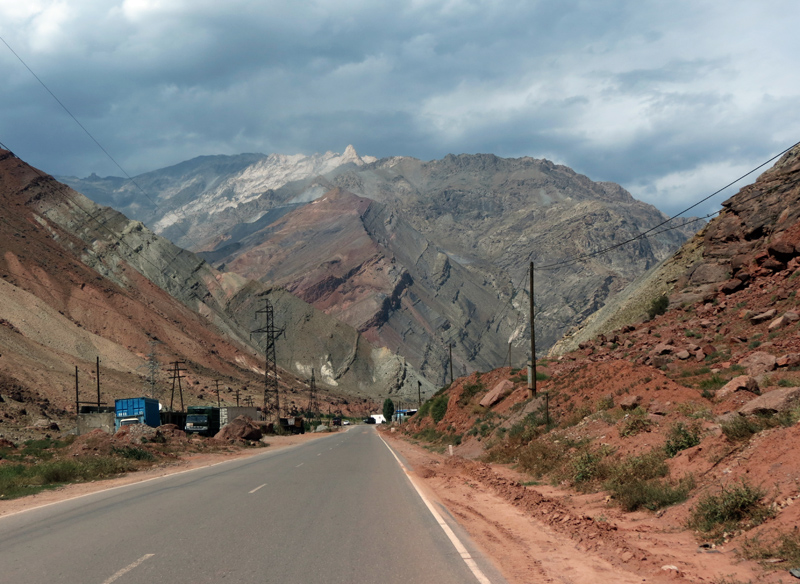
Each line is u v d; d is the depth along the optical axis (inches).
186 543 374.0
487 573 305.9
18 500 613.3
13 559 332.2
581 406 1039.0
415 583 286.2
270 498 597.6
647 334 1754.4
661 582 288.2
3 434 2036.2
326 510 519.2
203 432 2524.6
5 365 3395.7
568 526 429.1
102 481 800.3
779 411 533.0
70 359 4308.6
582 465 653.3
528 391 1392.7
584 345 1984.5
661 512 449.7
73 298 6304.1
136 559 331.0
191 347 6988.2
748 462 431.5
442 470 932.0
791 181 2058.3
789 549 298.8
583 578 297.6
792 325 1152.8
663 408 764.6
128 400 2299.5
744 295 1608.0
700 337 1430.9
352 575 299.9
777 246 1659.7
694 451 524.7
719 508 382.9
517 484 651.5
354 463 1093.8
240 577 294.2
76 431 2231.8
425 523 456.8
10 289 5039.4
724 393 737.0
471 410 1700.3
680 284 2253.9
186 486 710.5
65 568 310.7
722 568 304.3
